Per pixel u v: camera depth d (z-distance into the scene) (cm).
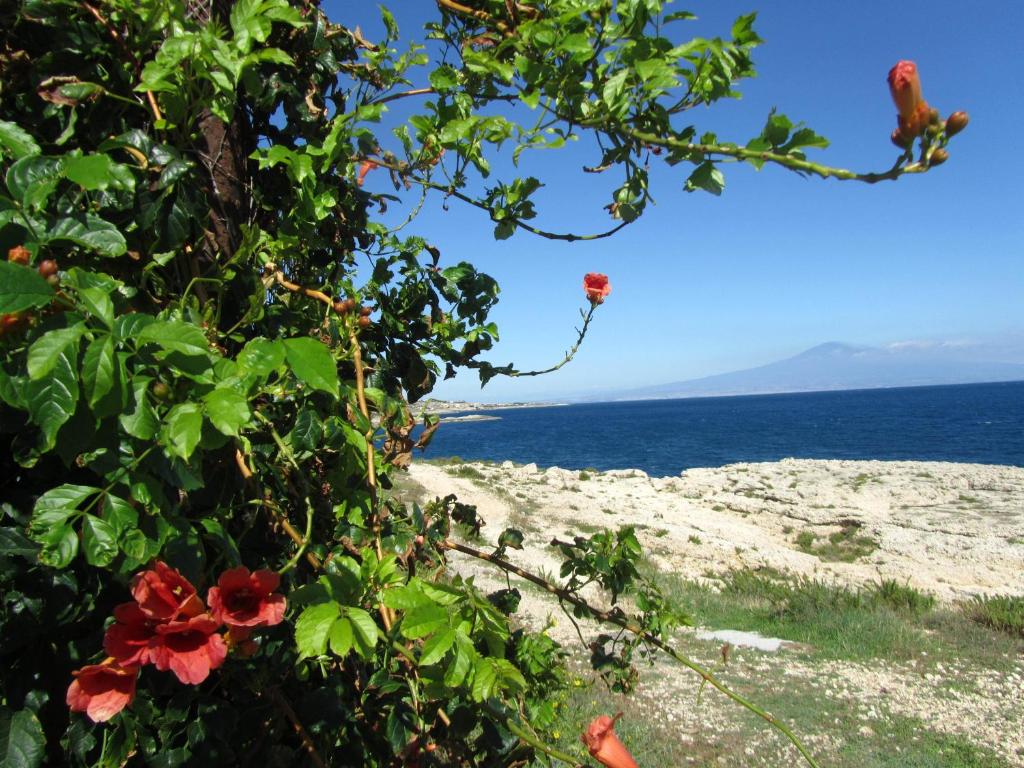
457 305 209
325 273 190
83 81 139
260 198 172
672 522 1945
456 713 140
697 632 944
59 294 95
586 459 5638
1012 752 608
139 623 98
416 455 4250
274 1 139
